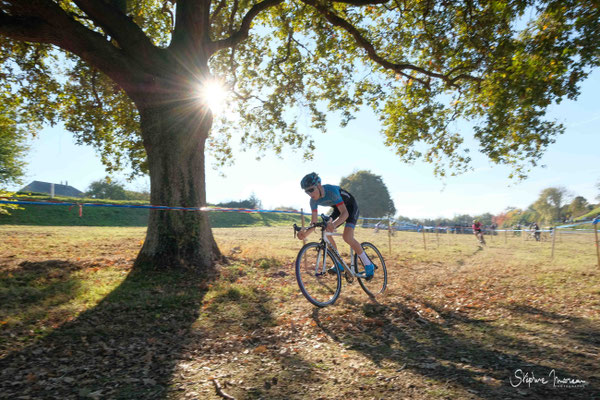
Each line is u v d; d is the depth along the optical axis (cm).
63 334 357
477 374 256
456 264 996
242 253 961
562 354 287
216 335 374
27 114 1112
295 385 253
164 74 711
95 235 1588
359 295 547
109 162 1233
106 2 661
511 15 736
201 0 732
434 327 388
